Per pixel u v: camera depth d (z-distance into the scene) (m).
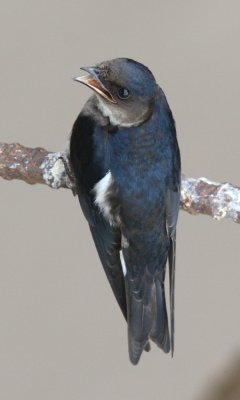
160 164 3.19
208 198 3.20
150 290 3.20
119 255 3.20
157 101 3.19
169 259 3.20
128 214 3.19
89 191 3.20
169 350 3.20
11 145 3.23
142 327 3.20
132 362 3.19
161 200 3.19
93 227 3.21
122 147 3.19
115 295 3.21
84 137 3.20
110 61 3.19
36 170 3.22
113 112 3.19
